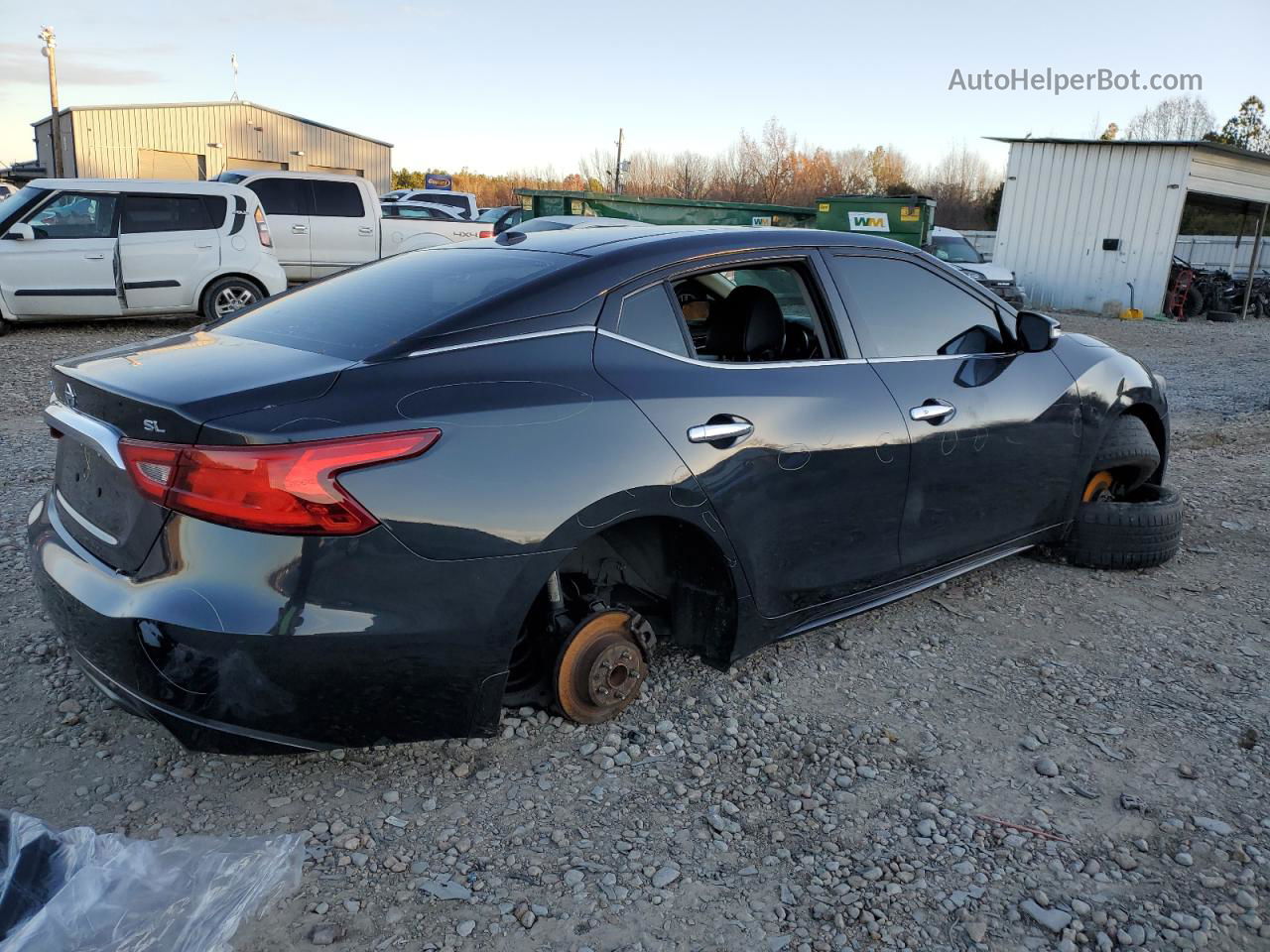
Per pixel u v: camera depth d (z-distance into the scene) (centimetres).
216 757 276
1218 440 780
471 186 6462
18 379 829
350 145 3531
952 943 218
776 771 282
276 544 221
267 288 1159
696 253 304
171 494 222
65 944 200
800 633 330
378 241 1503
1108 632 387
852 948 216
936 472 352
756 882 236
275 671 224
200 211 1116
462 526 237
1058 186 2373
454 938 214
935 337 367
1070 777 283
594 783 272
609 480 260
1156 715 321
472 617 242
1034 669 351
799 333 332
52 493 291
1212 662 362
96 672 244
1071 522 438
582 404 261
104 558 246
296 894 225
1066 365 413
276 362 252
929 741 301
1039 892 235
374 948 210
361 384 237
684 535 298
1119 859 248
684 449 277
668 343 290
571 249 302
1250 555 484
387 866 235
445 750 284
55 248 1040
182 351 274
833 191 5225
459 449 238
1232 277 2522
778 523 305
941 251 1947
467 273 297
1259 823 265
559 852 243
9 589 379
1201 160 2203
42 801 253
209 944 205
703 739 296
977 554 388
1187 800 274
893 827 258
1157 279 2256
